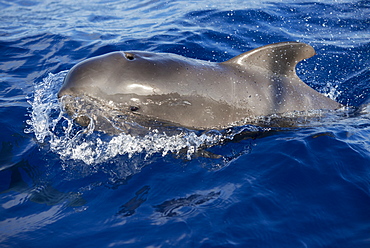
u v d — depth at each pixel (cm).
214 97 531
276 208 402
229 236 365
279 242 361
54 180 453
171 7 1235
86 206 412
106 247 358
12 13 1234
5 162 482
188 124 520
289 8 1172
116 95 505
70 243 363
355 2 1221
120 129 514
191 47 889
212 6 1187
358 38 979
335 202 413
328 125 566
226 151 500
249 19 1073
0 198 425
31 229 381
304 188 433
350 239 366
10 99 644
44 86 684
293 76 599
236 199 412
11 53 857
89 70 510
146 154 493
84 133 517
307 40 966
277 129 549
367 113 616
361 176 452
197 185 439
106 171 465
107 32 1016
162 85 512
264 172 457
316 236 369
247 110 547
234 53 874
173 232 371
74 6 1334
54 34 981
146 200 418
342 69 819
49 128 539
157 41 923
